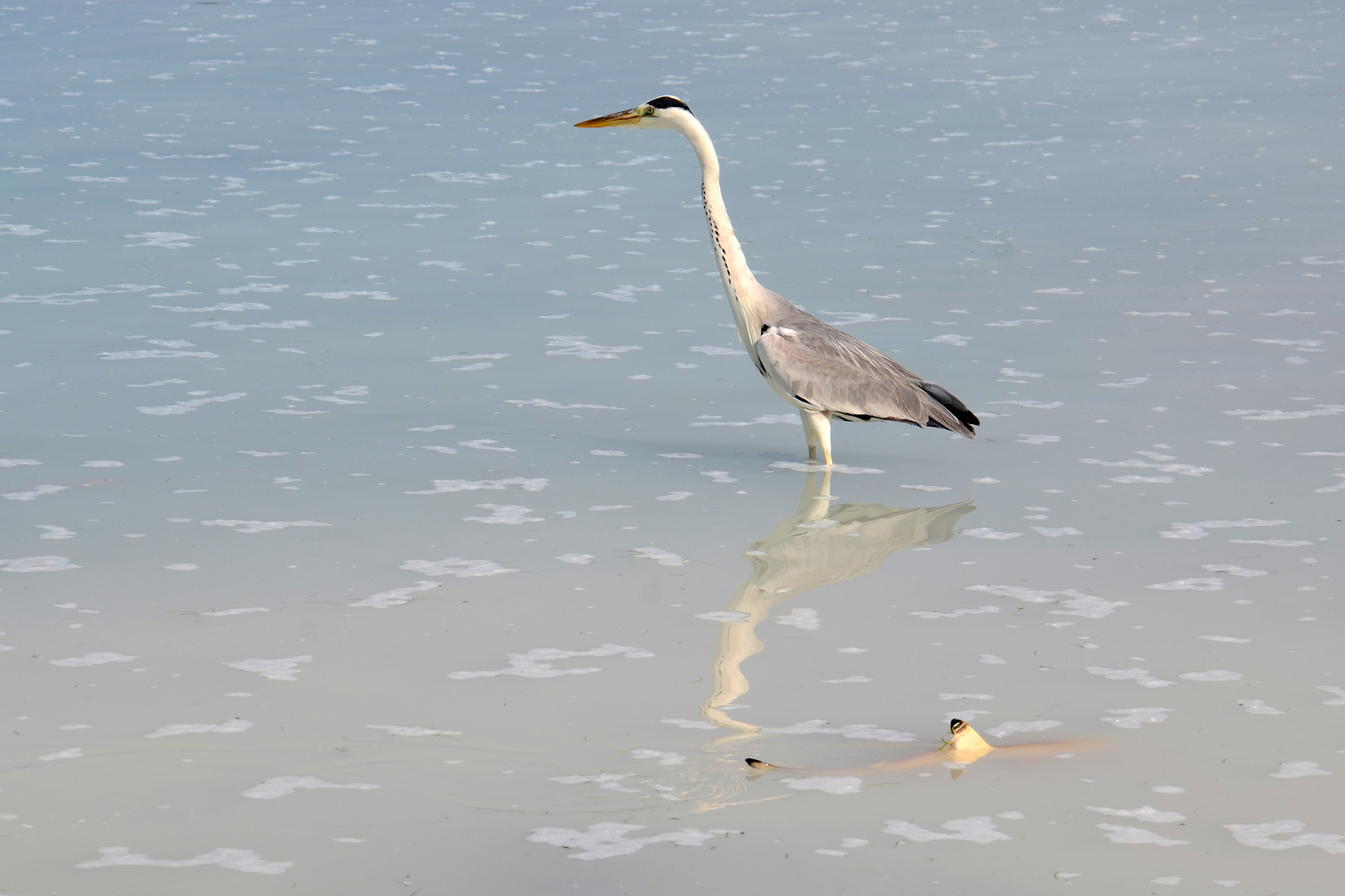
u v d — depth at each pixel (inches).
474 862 281.7
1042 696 358.3
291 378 645.3
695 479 536.7
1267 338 690.2
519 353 689.0
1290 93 1414.9
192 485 516.7
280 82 1503.4
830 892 271.3
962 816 298.7
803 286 806.5
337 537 470.9
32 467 531.2
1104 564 448.1
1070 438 570.6
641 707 353.1
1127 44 1765.5
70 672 369.4
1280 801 304.7
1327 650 382.0
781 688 365.1
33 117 1305.4
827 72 1582.2
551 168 1137.4
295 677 368.5
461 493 516.1
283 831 292.7
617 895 270.5
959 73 1576.0
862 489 526.3
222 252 870.4
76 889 271.6
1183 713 346.9
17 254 855.1
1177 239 896.3
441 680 367.9
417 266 847.7
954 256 870.4
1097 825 294.8
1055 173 1106.1
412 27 1920.5
